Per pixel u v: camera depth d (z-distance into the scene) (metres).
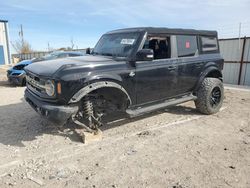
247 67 11.14
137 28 4.80
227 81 12.06
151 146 4.04
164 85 4.89
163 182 3.00
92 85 3.85
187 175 3.15
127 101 4.38
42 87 3.92
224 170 3.28
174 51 5.05
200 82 5.61
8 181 3.06
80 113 4.07
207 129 4.86
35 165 3.44
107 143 4.16
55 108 3.66
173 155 3.71
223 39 11.91
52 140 4.29
